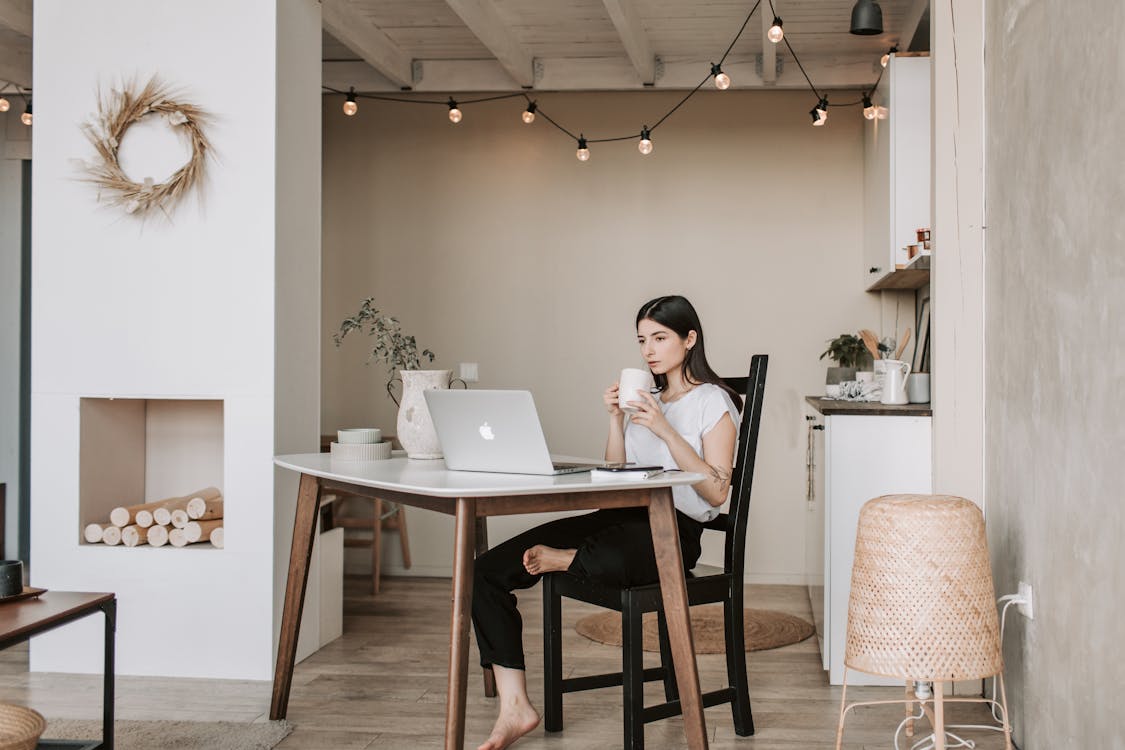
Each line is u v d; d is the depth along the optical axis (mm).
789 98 5457
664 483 2344
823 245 5426
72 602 2375
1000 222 3004
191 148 3594
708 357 5480
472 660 3691
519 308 5617
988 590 2398
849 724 2973
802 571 5383
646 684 3416
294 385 3705
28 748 2004
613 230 5566
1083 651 2268
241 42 3578
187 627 3533
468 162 5656
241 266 3562
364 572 5621
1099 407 2168
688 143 5523
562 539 2840
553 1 4504
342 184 5723
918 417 3381
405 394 3150
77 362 3639
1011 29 2863
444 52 5215
